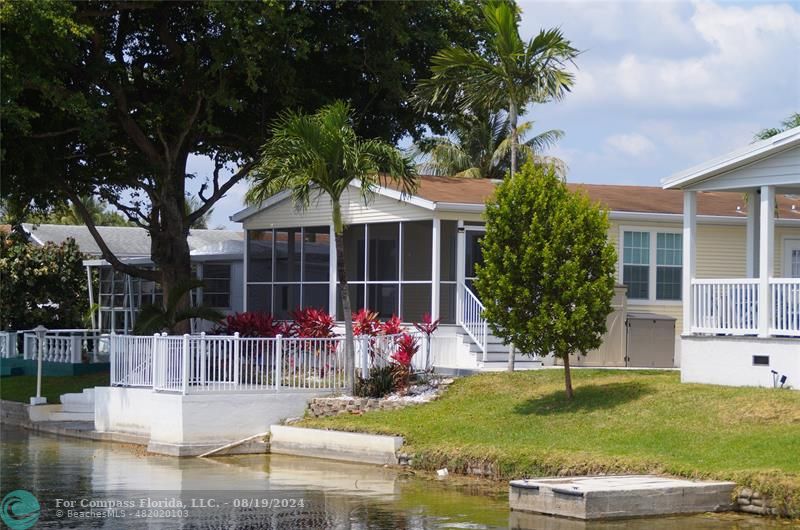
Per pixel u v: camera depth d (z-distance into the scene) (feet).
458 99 98.84
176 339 82.33
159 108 107.96
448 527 52.39
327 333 90.43
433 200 94.99
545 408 74.38
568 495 53.98
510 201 75.00
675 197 112.16
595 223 74.02
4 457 79.30
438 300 95.09
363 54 114.32
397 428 74.59
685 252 78.23
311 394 85.05
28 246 155.74
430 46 117.91
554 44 85.05
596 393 75.61
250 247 118.11
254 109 116.88
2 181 108.78
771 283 72.49
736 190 78.18
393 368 86.22
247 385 83.10
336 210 86.02
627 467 59.52
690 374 76.48
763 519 53.26
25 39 92.73
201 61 110.11
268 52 106.11
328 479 67.21
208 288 139.54
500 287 74.38
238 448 80.53
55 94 96.22
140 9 107.96
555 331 72.64
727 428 63.52
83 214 113.70
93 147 113.60
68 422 98.78
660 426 65.87
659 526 51.83
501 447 66.69
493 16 86.53
